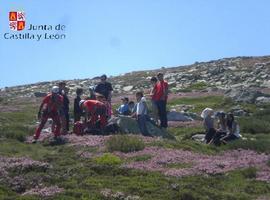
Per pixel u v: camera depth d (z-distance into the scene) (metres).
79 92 43.44
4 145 36.44
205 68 126.38
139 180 26.98
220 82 103.69
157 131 41.59
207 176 28.70
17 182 26.08
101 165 29.22
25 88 137.50
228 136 39.47
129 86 115.88
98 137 38.44
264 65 114.00
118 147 34.25
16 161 29.75
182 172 28.88
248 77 103.06
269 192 26.95
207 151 36.22
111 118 42.53
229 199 25.16
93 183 25.97
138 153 33.44
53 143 37.84
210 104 71.19
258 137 44.41
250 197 25.70
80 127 40.72
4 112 73.25
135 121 42.06
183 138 44.41
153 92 43.47
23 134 40.75
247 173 29.70
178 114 56.69
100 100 42.06
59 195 23.92
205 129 43.78
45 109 39.28
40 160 31.22
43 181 26.44
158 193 24.95
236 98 69.25
